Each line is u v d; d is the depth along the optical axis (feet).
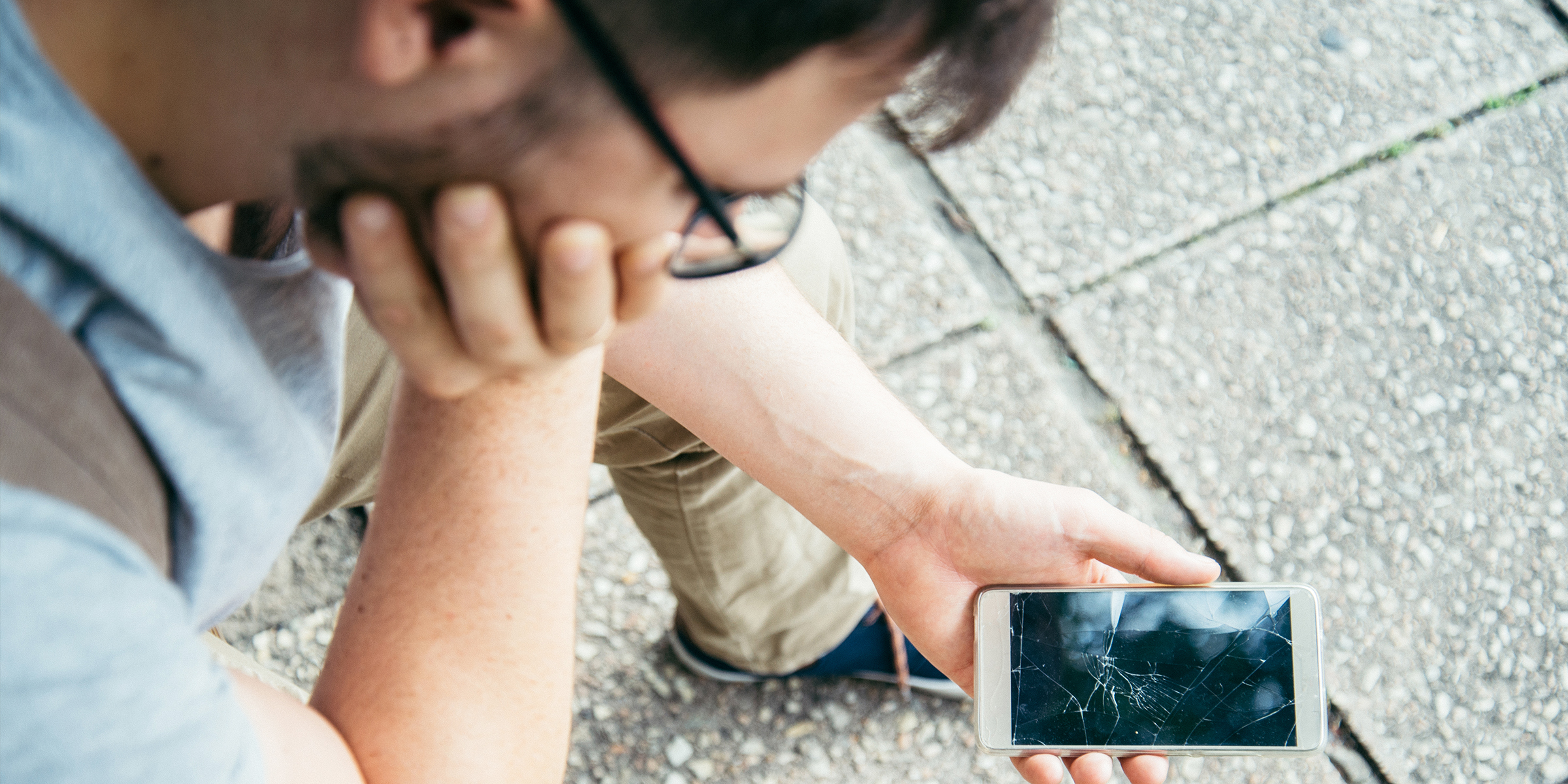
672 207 1.95
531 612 2.81
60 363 1.64
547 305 2.03
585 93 1.68
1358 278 6.90
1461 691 6.06
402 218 1.91
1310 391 6.64
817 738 6.03
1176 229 6.98
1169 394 6.60
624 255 2.04
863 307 6.75
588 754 5.98
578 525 2.94
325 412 2.41
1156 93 7.32
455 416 2.73
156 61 1.74
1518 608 6.23
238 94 1.78
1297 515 6.37
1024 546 4.03
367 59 1.61
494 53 1.63
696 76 1.65
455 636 2.73
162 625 1.81
